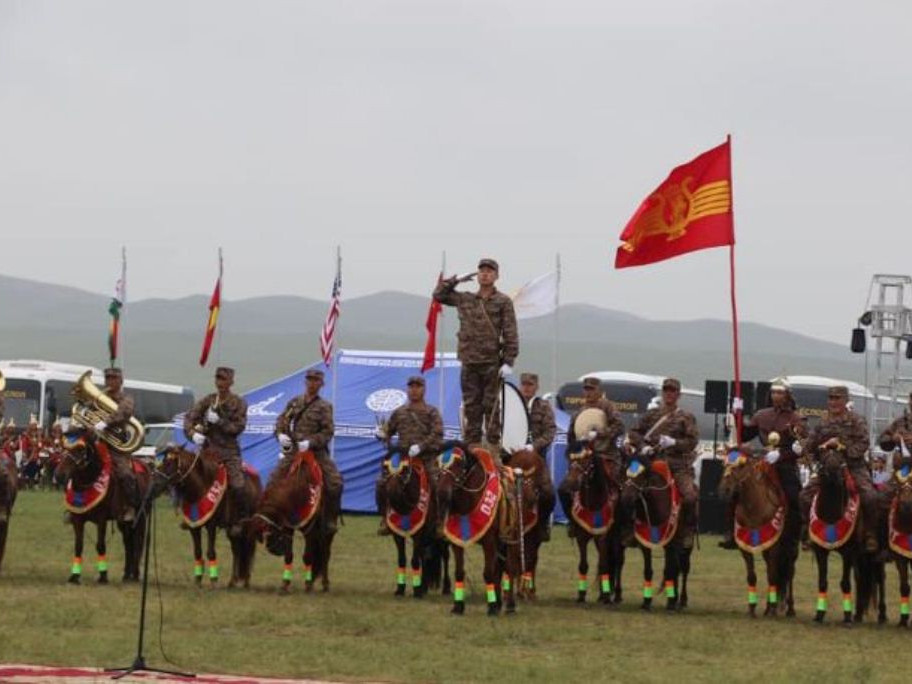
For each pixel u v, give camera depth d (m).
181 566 32.72
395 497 27.77
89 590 27.62
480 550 38.34
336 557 36.28
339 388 51.44
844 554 26.78
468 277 25.78
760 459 27.23
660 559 38.66
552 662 21.64
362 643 22.77
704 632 25.00
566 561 37.12
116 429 28.70
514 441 27.92
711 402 46.03
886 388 62.75
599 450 28.70
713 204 30.05
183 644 22.14
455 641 23.28
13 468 28.62
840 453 26.33
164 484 27.56
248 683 19.33
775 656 22.88
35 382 71.75
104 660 20.72
